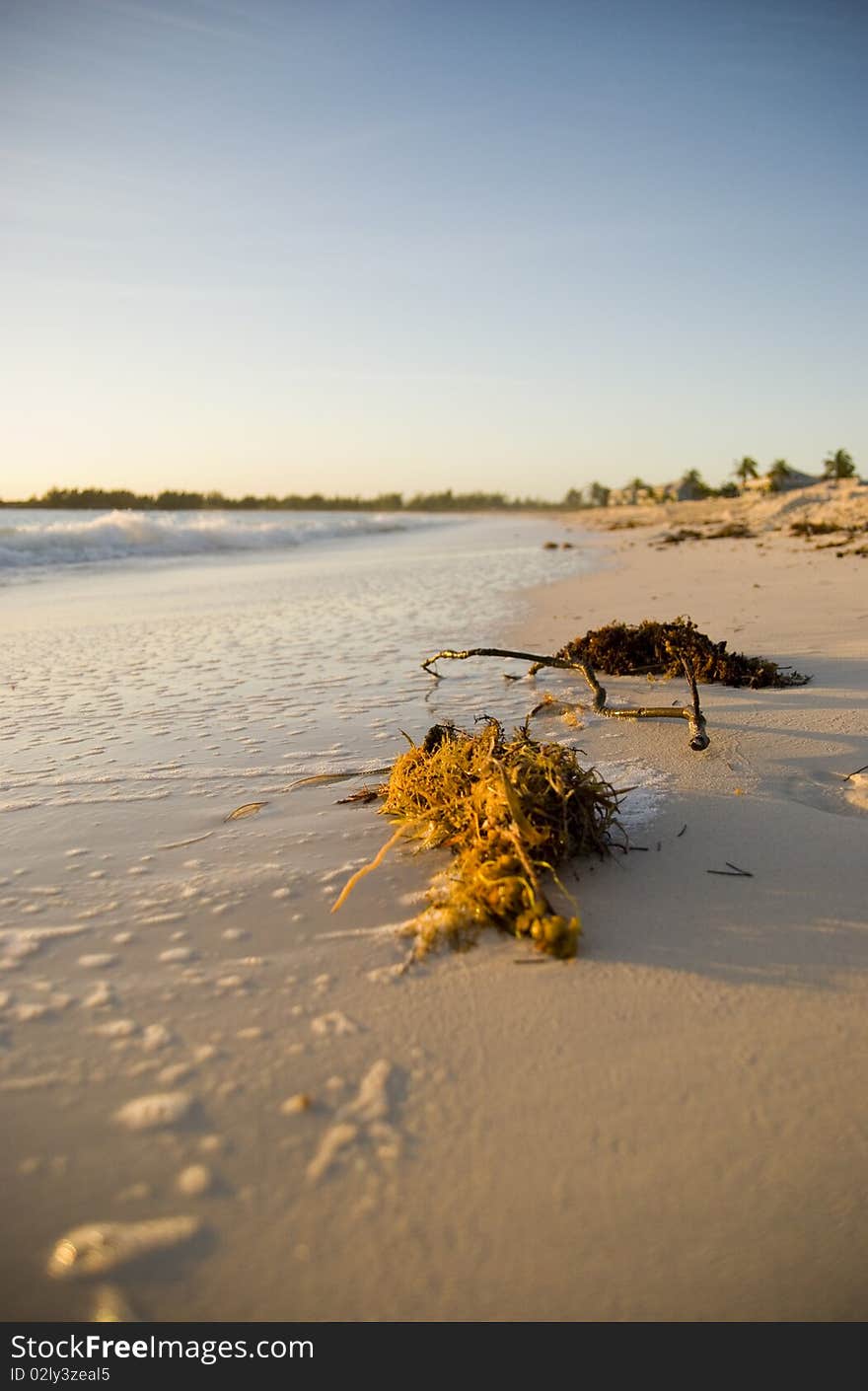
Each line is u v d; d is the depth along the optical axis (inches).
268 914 104.3
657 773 150.9
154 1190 63.4
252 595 494.9
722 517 1836.9
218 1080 74.8
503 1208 62.1
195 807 141.8
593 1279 57.7
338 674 245.0
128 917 104.0
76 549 877.8
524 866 101.0
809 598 378.3
